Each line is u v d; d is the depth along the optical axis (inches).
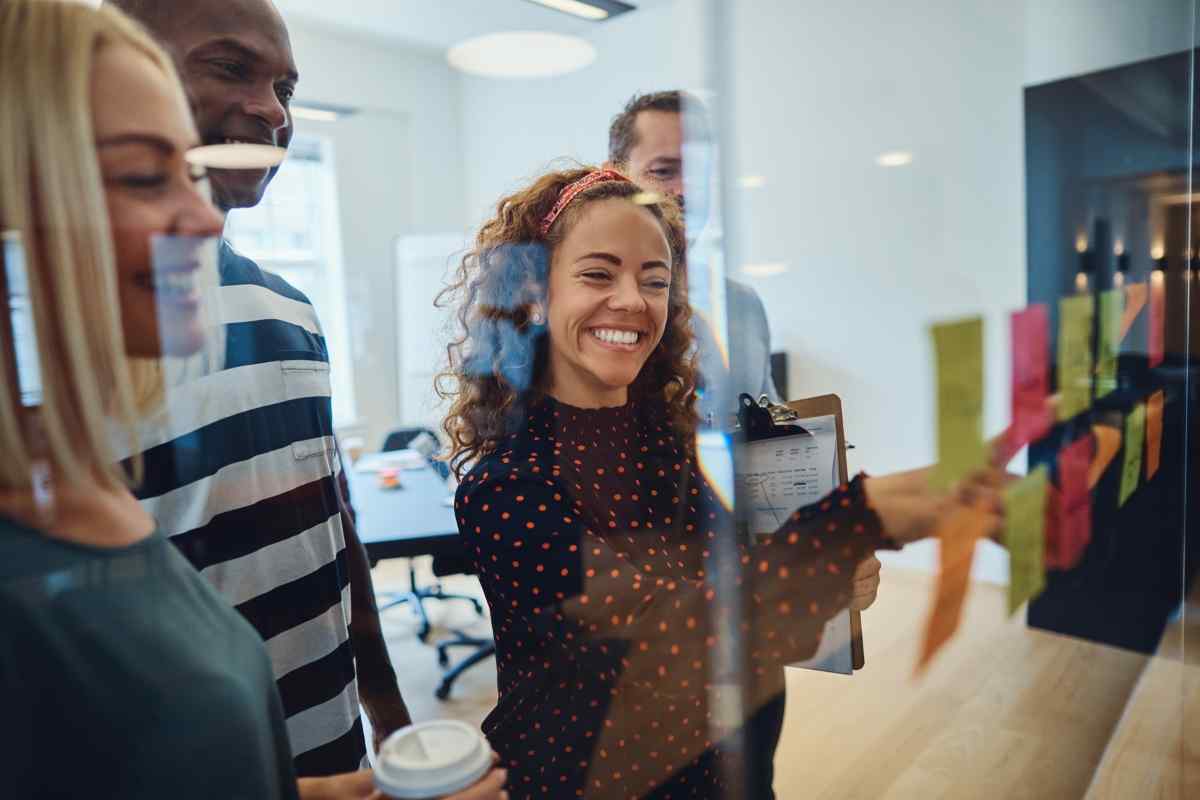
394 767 16.4
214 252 17.5
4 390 12.8
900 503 22.6
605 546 21.5
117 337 14.5
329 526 22.8
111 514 14.6
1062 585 30.0
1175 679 43.5
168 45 16.0
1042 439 26.8
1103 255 32.3
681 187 22.5
